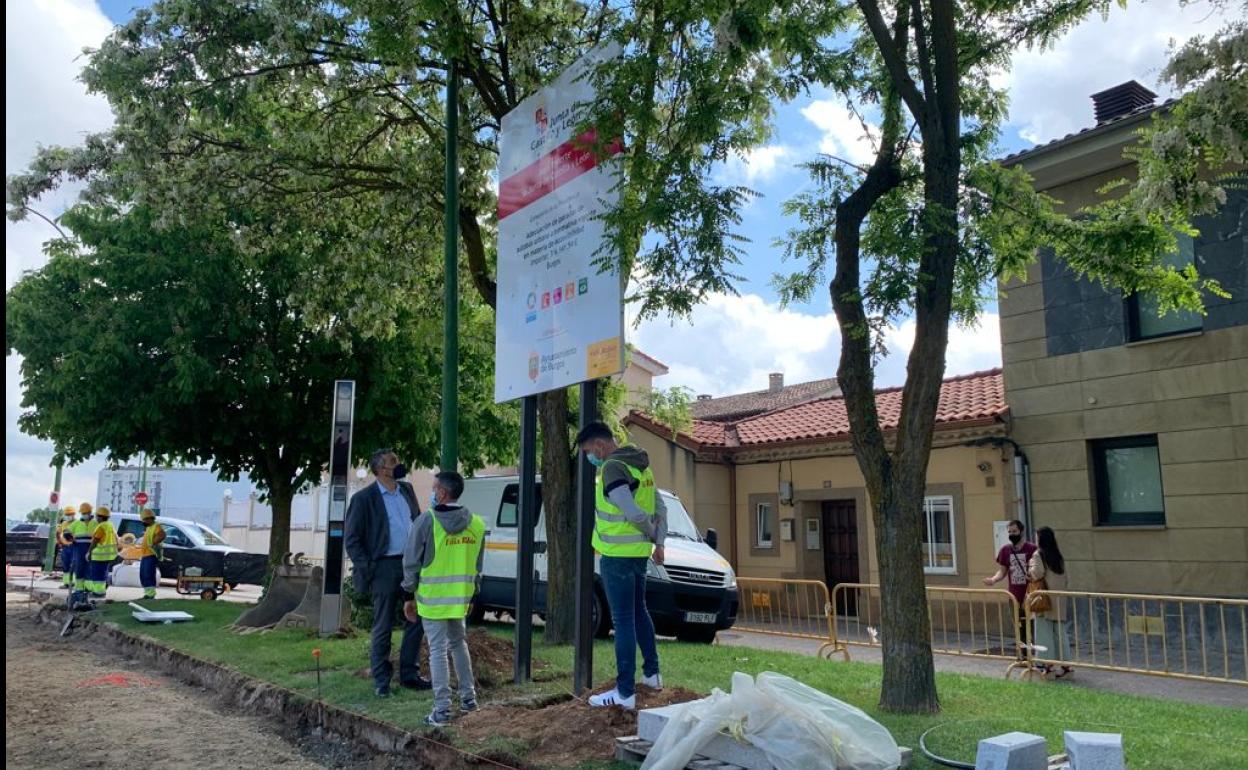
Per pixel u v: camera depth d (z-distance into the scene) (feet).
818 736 17.29
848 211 26.03
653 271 25.36
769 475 64.13
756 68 32.40
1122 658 40.57
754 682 18.44
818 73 28.58
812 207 26.73
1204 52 21.02
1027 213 26.20
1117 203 26.27
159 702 31.35
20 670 37.96
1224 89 21.07
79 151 41.93
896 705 23.90
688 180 25.36
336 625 39.17
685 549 44.01
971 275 26.14
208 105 41.22
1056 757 18.31
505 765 19.89
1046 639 34.99
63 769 22.79
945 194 24.99
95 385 53.93
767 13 27.32
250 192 44.42
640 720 19.98
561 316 27.37
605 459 23.90
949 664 38.24
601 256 25.57
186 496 153.79
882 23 25.77
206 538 88.74
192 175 44.01
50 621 57.52
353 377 60.13
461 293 53.36
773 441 62.80
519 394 29.19
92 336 53.52
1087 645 43.75
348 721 25.12
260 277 57.26
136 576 85.20
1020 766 16.20
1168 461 43.70
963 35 28.37
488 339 61.46
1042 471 48.55
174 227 47.78
